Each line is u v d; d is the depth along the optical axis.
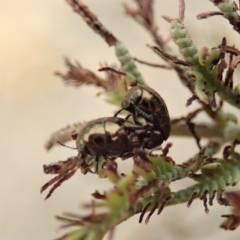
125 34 0.18
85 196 0.17
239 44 0.12
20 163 0.18
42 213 0.18
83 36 0.19
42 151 0.18
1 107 0.19
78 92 0.19
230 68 0.07
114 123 0.07
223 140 0.08
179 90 0.18
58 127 0.18
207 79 0.07
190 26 0.12
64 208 0.17
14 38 0.19
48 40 0.19
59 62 0.19
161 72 0.18
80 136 0.07
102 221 0.06
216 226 0.14
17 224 0.18
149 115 0.07
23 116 0.19
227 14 0.07
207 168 0.07
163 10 0.18
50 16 0.19
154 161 0.07
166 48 0.08
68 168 0.07
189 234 0.14
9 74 0.19
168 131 0.07
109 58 0.19
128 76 0.08
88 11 0.08
